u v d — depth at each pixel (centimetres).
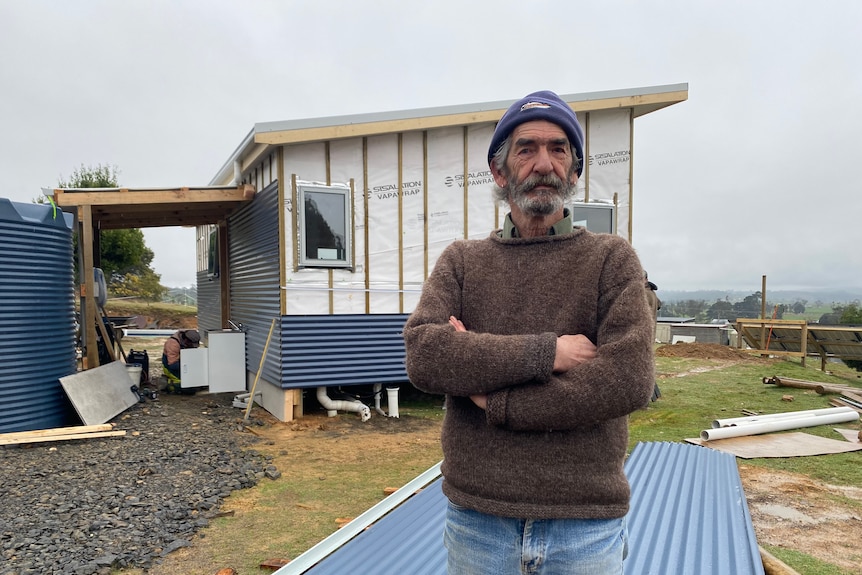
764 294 1622
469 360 139
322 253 755
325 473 550
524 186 158
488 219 839
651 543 327
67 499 454
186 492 480
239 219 957
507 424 137
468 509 147
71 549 368
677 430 689
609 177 869
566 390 132
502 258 160
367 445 651
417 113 777
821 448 591
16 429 641
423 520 371
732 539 340
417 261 809
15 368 639
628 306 140
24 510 429
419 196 807
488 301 157
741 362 1388
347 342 771
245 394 884
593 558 136
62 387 692
